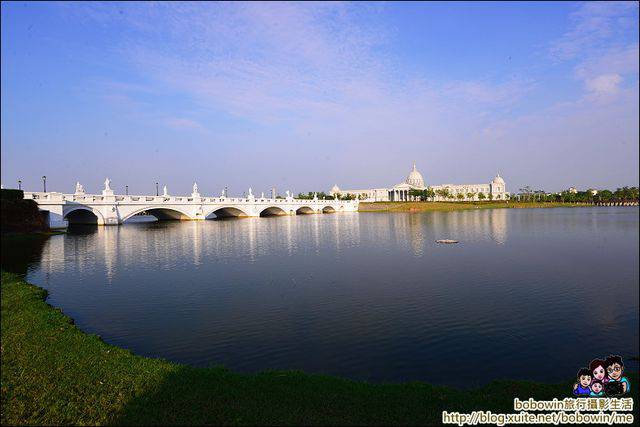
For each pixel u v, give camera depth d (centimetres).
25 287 3444
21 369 1752
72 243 6825
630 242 6800
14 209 7394
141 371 1722
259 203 15612
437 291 3528
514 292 3481
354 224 11350
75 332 2264
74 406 1438
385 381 1855
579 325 2655
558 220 12012
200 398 1464
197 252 5869
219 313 2902
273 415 1332
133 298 3325
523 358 2144
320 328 2577
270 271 4441
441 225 10619
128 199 10506
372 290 3566
